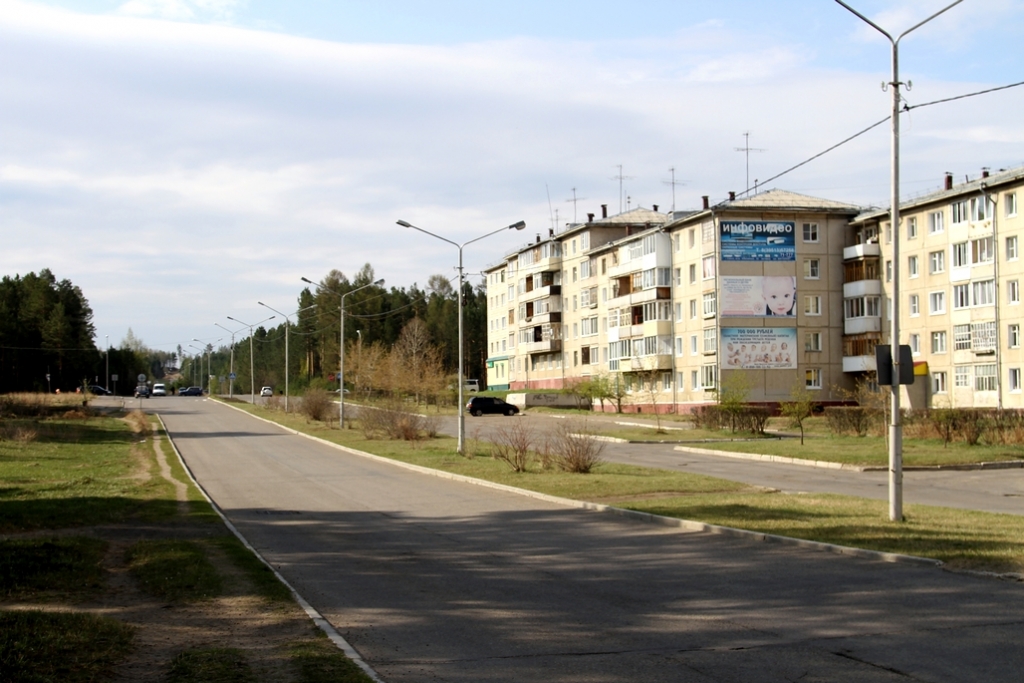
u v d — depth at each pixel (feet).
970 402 174.81
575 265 282.36
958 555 38.37
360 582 36.01
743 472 87.51
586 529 50.98
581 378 247.09
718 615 29.71
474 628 28.14
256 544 46.42
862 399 169.37
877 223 201.16
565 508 60.75
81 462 97.09
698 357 212.64
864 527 46.91
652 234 227.40
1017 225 165.07
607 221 271.28
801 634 27.02
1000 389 167.84
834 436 128.88
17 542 41.60
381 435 140.46
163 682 21.56
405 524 54.08
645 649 25.52
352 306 380.58
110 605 31.01
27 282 363.56
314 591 34.17
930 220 185.88
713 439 135.33
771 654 24.82
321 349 378.53
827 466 93.15
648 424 176.96
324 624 28.07
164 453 115.14
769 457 103.55
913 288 189.67
